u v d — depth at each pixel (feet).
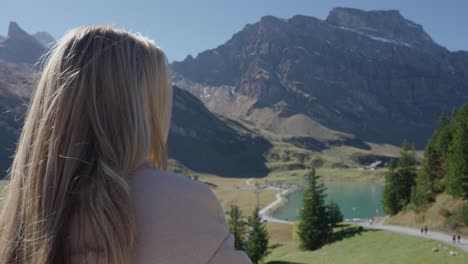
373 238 208.44
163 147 6.11
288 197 511.40
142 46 6.00
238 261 4.90
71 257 4.66
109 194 4.73
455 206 213.66
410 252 174.29
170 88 6.31
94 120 5.22
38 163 5.17
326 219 224.33
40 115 5.52
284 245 248.32
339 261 181.98
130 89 5.53
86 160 5.09
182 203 4.90
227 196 512.63
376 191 563.07
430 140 278.67
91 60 5.47
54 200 4.87
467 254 160.45
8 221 5.20
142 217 4.79
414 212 236.43
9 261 5.00
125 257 4.51
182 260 4.66
